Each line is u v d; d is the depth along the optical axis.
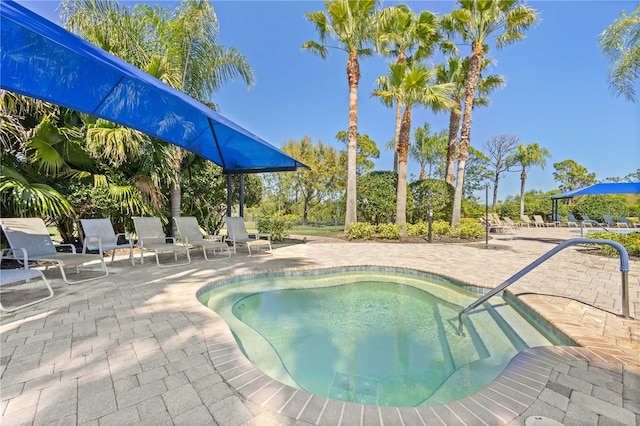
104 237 5.05
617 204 20.27
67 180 5.93
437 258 6.49
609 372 1.82
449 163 14.16
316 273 5.39
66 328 2.49
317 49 11.05
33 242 4.01
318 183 20.41
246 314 3.70
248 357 2.44
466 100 11.20
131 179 6.84
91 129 5.83
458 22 11.33
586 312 2.94
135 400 1.55
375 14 10.39
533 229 17.34
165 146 7.02
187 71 7.78
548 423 1.37
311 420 1.40
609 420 1.39
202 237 6.67
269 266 5.45
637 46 5.82
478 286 4.27
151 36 7.21
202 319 2.70
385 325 3.36
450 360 2.56
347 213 10.73
